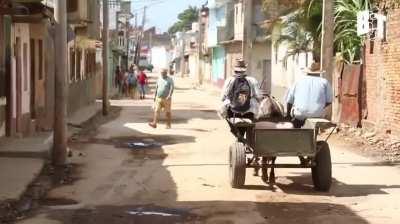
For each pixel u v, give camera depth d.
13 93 17.31
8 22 16.66
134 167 13.99
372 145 17.14
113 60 61.62
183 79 97.25
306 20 25.03
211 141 18.94
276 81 40.50
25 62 18.62
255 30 46.31
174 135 20.53
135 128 22.78
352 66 21.33
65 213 9.70
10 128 16.94
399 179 12.59
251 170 13.52
